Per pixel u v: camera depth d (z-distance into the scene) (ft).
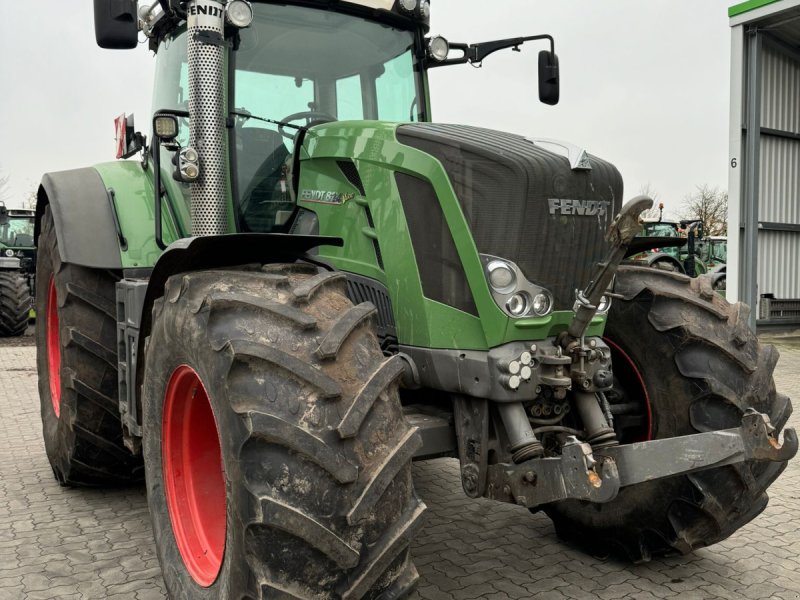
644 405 9.89
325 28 10.91
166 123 10.09
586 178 8.19
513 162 7.78
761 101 38.45
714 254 60.13
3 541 10.89
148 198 12.10
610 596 9.17
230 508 6.31
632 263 11.29
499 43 11.90
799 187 40.68
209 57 9.25
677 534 9.27
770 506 12.77
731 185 36.19
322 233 9.67
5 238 47.26
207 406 8.16
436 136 8.32
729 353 9.03
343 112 11.04
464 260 7.95
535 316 7.86
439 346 8.22
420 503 6.51
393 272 8.66
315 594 6.05
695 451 7.19
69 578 9.60
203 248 7.59
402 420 6.63
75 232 11.50
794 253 41.01
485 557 10.39
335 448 6.09
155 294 8.83
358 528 6.10
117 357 11.44
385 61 11.41
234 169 10.08
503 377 7.71
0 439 17.34
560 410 8.42
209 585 7.30
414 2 11.14
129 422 10.14
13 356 31.96
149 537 11.06
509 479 7.80
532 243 7.84
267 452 6.09
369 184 8.94
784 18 33.99
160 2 10.41
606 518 10.03
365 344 6.80
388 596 6.35
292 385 6.25
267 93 10.43
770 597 9.20
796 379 26.17
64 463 12.59
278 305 6.72
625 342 9.95
